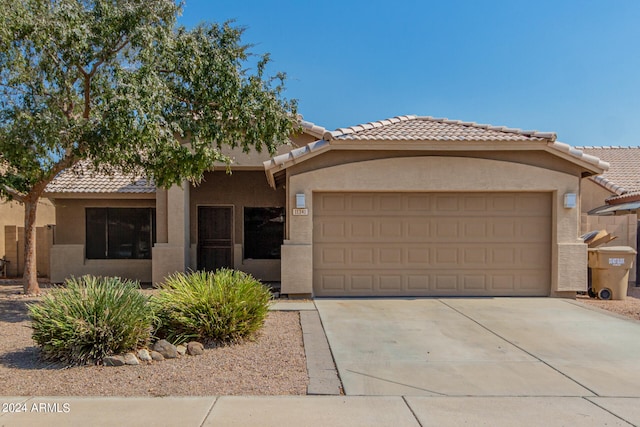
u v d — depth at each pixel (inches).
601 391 233.5
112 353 271.7
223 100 425.1
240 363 271.7
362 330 346.3
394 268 482.3
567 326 360.5
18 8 350.6
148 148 401.7
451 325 362.3
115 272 630.5
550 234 485.1
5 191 485.4
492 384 242.1
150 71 377.4
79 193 604.4
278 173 490.6
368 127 494.3
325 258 480.4
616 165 759.1
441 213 483.5
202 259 651.5
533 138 458.9
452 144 459.5
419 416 203.9
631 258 475.2
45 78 394.9
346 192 479.5
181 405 214.2
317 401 219.8
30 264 504.1
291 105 458.0
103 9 386.9
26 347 301.3
